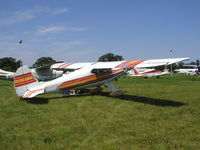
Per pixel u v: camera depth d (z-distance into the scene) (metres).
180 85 17.25
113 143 4.55
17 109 8.09
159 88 15.18
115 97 10.95
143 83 20.53
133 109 7.85
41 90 9.73
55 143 4.60
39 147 4.38
